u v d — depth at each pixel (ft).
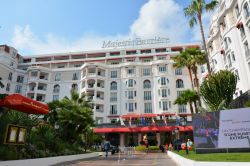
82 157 66.90
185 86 168.14
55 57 210.59
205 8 92.27
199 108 70.85
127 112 163.43
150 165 44.96
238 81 104.01
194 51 108.58
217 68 132.77
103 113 164.25
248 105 65.46
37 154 45.09
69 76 185.37
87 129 82.48
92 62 187.11
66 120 72.64
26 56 212.64
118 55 201.67
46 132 58.90
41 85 183.83
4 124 41.04
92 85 174.91
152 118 156.46
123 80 174.29
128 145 147.33
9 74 177.47
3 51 182.50
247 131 43.62
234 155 37.52
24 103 38.99
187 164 34.96
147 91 170.09
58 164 47.85
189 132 140.87
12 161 34.37
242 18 99.71
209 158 36.17
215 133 46.37
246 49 100.48
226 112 46.44
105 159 63.77
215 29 141.38
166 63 173.58
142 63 178.60
